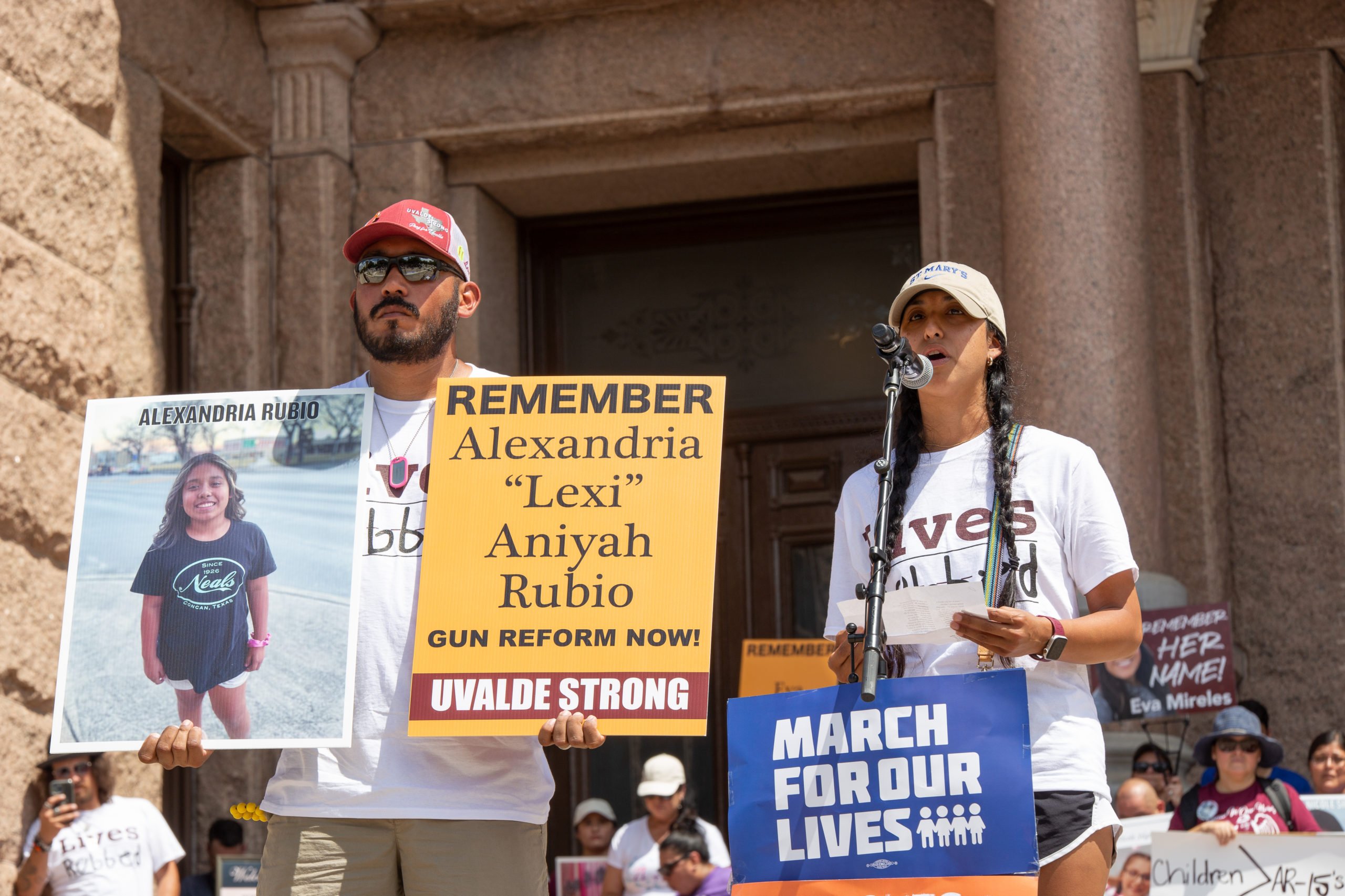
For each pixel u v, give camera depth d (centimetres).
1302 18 849
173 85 825
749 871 297
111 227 751
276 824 324
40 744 667
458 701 315
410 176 923
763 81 894
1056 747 296
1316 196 836
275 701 321
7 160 679
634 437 331
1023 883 283
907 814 290
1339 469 813
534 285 999
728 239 980
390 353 339
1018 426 315
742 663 758
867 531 323
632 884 754
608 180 947
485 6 918
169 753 319
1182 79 846
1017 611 281
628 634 318
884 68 880
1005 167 772
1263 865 515
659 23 912
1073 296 745
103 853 650
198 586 329
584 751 948
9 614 654
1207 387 831
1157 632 676
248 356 886
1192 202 838
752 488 959
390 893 319
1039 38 766
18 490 665
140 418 342
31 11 702
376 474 336
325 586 327
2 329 665
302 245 905
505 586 322
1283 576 814
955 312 319
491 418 333
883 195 955
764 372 966
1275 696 805
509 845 320
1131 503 731
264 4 903
